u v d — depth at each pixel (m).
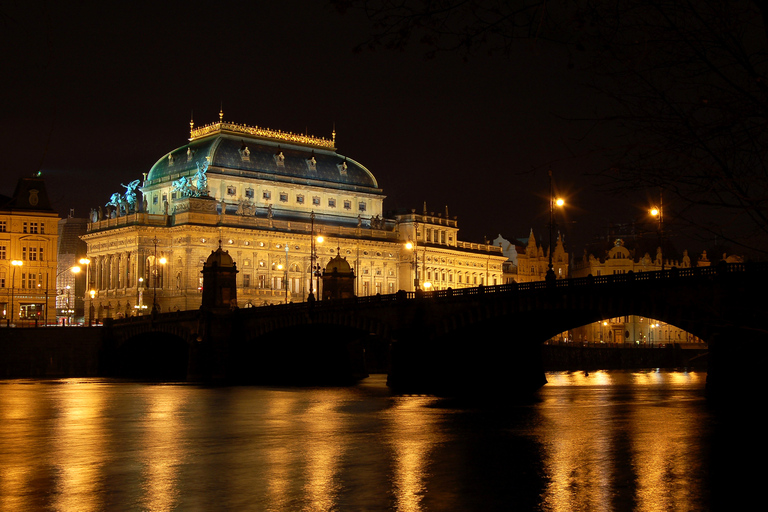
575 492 44.34
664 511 40.34
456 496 43.78
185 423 74.31
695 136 19.20
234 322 132.25
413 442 61.69
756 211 19.23
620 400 92.19
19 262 174.62
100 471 52.00
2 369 150.12
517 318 96.38
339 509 41.41
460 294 99.31
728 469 50.03
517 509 41.00
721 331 73.81
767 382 72.12
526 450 57.69
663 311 79.81
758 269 74.12
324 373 134.75
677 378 140.00
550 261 90.25
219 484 47.53
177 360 157.00
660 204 19.73
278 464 53.53
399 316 104.88
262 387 117.06
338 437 64.69
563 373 160.50
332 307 114.50
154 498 44.28
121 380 139.38
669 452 55.97
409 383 104.19
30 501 44.06
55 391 111.62
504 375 108.75
